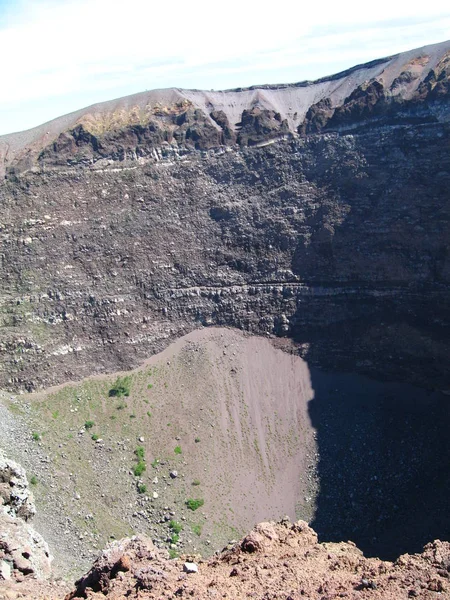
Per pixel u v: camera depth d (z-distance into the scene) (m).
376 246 134.62
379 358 128.25
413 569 35.28
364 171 142.25
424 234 131.00
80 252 138.88
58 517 93.31
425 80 148.62
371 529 101.06
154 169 150.25
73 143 149.75
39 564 52.38
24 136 158.25
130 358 132.25
